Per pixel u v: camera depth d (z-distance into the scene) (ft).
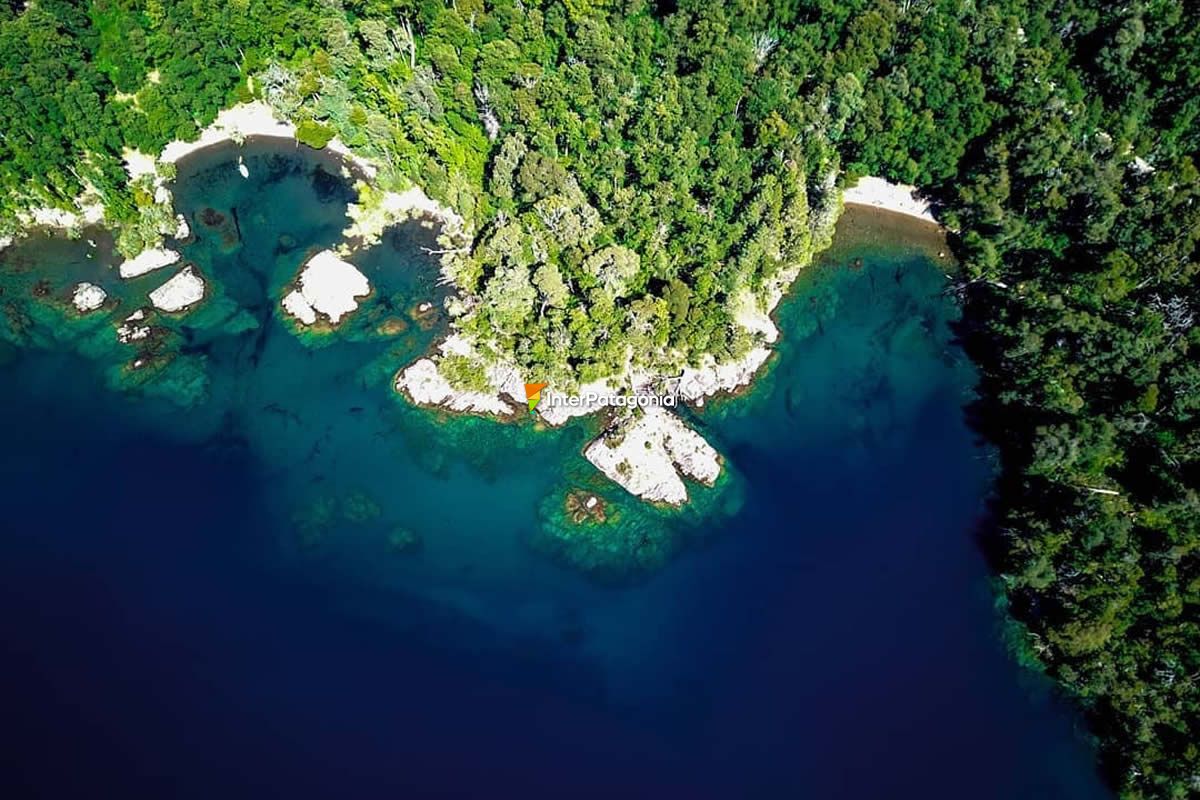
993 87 513.04
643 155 498.69
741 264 467.93
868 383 480.64
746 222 483.10
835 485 444.14
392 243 522.06
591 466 440.86
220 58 550.77
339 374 472.85
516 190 496.23
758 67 535.19
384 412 460.55
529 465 444.14
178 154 561.84
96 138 516.32
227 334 485.97
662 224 480.64
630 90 528.63
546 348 451.53
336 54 524.93
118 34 533.96
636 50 543.39
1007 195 499.51
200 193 546.26
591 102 510.17
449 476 441.68
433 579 410.11
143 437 451.53
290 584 407.85
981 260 497.87
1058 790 358.02
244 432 453.58
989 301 500.74
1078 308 457.27
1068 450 409.28
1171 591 365.40
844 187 542.16
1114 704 358.43
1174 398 411.75
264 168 560.61
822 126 517.96
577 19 524.11
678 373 464.65
